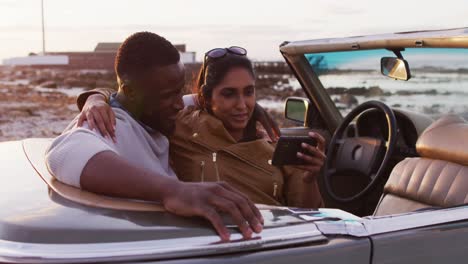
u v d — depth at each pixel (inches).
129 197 65.3
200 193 62.4
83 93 86.7
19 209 63.1
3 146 96.8
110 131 75.0
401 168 106.0
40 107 520.1
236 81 92.0
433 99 130.6
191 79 100.3
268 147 96.2
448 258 71.6
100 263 55.9
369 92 143.9
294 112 160.1
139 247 57.7
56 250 56.7
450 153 97.5
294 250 61.4
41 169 77.7
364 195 121.0
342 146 134.1
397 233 67.7
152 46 79.2
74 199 64.9
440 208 74.4
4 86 588.7
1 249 57.3
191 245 58.7
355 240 64.8
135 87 79.6
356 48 128.3
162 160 84.4
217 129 92.3
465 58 116.8
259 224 62.2
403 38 117.3
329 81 145.3
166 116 82.2
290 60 145.6
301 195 95.6
